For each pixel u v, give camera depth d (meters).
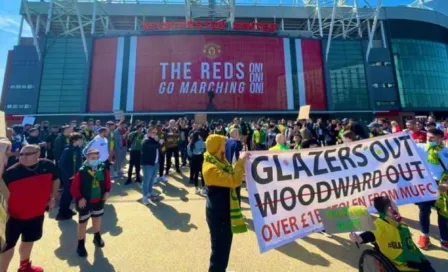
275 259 4.42
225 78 35.19
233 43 36.09
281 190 4.04
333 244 4.95
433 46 46.50
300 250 4.74
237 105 34.94
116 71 34.69
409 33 45.22
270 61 36.47
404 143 4.77
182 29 35.62
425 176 4.63
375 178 4.50
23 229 3.87
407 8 45.22
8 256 3.72
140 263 4.32
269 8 43.38
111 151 10.49
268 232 3.78
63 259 4.46
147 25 35.81
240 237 5.33
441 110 43.69
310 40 38.38
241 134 14.51
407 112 41.22
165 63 34.97
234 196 3.28
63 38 36.34
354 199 4.32
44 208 4.05
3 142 1.94
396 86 41.94
